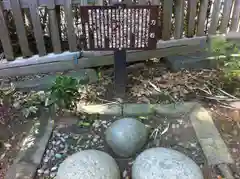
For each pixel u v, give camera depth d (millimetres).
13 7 3000
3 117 2926
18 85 3299
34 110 2965
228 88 3230
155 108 2967
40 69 3420
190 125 2797
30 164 2455
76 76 3369
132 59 3506
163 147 2471
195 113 2895
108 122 2852
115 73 3012
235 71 3254
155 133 2727
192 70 3490
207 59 3477
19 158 2508
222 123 2812
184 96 3141
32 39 3492
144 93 3180
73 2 3061
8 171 2400
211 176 2324
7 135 2758
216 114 2916
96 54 3414
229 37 3551
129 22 2650
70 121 2865
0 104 3059
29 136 2729
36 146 2621
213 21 3445
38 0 3000
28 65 3373
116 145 2465
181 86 3270
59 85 2783
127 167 2445
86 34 2719
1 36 3156
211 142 2578
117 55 2902
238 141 2629
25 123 2877
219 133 2678
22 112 2979
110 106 3014
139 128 2512
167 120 2861
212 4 3453
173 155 2188
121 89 3109
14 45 3445
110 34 2715
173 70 3486
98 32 2705
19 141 2691
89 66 3490
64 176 2086
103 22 2650
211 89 3229
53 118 2906
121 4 2570
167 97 3127
